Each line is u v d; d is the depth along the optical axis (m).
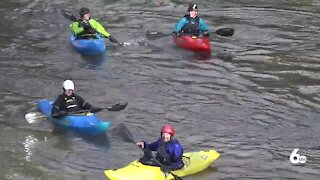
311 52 45.50
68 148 30.38
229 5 59.66
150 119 33.97
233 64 42.84
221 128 32.84
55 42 48.12
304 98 36.66
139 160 26.61
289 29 51.72
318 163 29.03
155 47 46.66
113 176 25.27
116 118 34.06
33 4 59.75
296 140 31.41
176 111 35.06
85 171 28.22
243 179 27.41
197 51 45.19
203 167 27.58
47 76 40.56
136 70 41.72
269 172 28.16
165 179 25.67
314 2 60.94
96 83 39.31
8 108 35.25
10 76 40.53
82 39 45.31
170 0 60.88
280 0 61.81
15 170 28.19
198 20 46.31
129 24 53.19
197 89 38.28
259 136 31.88
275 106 35.56
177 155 26.23
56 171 28.19
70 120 31.89
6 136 31.61
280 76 40.44
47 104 34.69
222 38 49.19
